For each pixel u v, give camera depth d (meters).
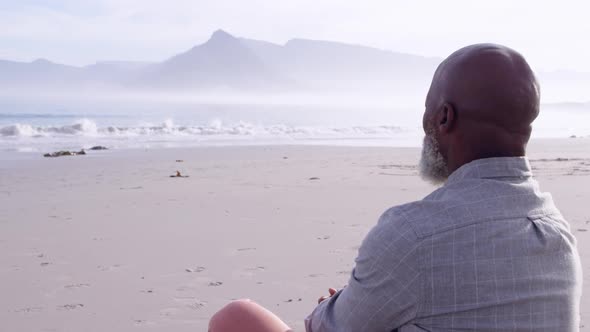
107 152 19.69
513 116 1.52
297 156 18.25
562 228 1.57
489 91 1.51
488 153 1.53
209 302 4.50
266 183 11.73
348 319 1.55
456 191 1.51
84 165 15.49
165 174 13.50
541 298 1.48
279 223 7.54
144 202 9.47
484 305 1.43
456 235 1.44
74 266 5.59
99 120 49.03
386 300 1.47
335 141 27.77
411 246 1.43
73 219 8.03
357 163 15.77
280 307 4.35
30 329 4.00
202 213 8.38
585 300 4.27
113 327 4.02
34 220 7.99
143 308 4.39
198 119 53.25
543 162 15.05
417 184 11.44
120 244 6.49
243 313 1.87
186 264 5.58
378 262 1.46
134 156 18.23
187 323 4.08
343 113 79.31
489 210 1.47
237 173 13.57
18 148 21.75
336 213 8.26
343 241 6.44
